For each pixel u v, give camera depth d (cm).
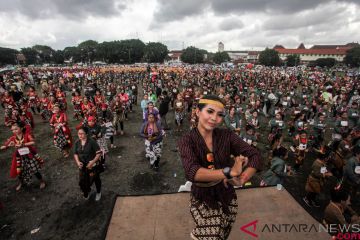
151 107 676
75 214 528
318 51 11625
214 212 144
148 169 739
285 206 287
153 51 10644
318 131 898
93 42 11544
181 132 1115
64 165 765
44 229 484
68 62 11769
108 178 684
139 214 279
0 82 2086
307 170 747
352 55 8481
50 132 1102
